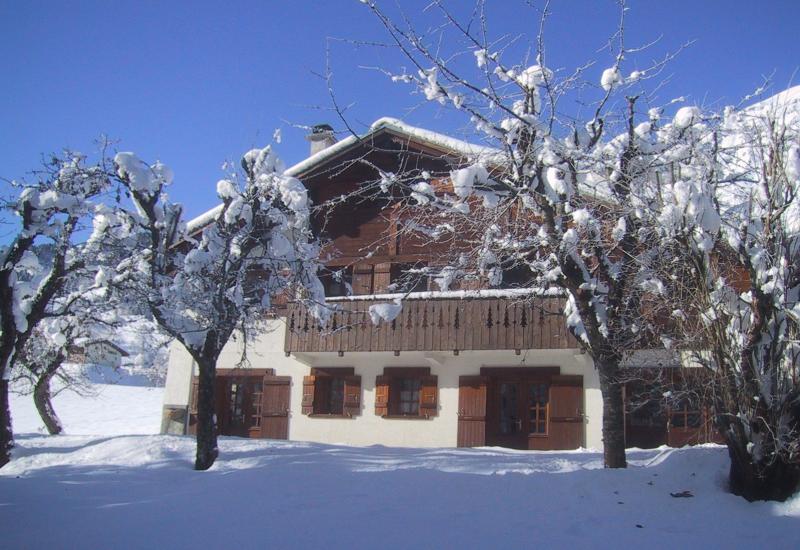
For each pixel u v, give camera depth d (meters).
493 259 9.44
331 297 16.31
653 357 9.40
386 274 16.78
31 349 16.42
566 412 15.06
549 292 14.50
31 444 13.05
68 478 9.62
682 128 8.67
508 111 8.44
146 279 11.04
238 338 17.19
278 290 11.80
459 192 8.63
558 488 7.48
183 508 7.45
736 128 8.47
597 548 5.81
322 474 8.64
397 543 6.00
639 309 8.47
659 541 5.95
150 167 10.87
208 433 10.23
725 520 6.37
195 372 17.72
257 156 11.45
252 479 8.52
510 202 8.76
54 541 6.41
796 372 6.60
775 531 6.00
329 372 16.83
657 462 8.38
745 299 6.98
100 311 13.43
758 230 7.05
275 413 16.95
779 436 6.58
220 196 11.25
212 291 10.53
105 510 7.61
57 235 11.52
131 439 12.06
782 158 7.05
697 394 7.24
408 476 8.23
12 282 11.10
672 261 7.64
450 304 15.48
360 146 16.73
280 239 11.26
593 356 8.64
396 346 15.61
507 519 6.66
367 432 16.28
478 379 15.75
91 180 11.44
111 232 11.58
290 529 6.47
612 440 8.37
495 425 15.75
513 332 14.89
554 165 8.50
